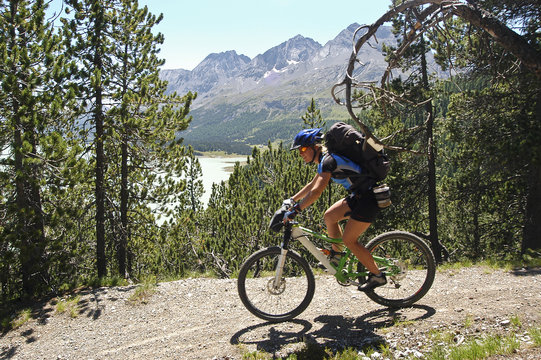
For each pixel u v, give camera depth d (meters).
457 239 23.25
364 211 3.97
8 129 9.36
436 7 4.22
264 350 4.03
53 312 5.74
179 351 4.23
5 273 9.26
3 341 5.02
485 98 13.03
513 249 15.81
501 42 4.05
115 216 16.52
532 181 12.85
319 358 3.81
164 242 18.61
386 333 4.12
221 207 18.42
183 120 15.31
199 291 5.89
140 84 15.78
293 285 5.47
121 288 6.54
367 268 4.31
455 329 4.03
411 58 15.38
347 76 3.54
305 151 4.18
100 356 4.36
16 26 10.23
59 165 9.28
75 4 14.02
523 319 4.06
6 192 9.66
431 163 16.83
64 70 10.48
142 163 16.62
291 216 4.23
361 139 3.88
